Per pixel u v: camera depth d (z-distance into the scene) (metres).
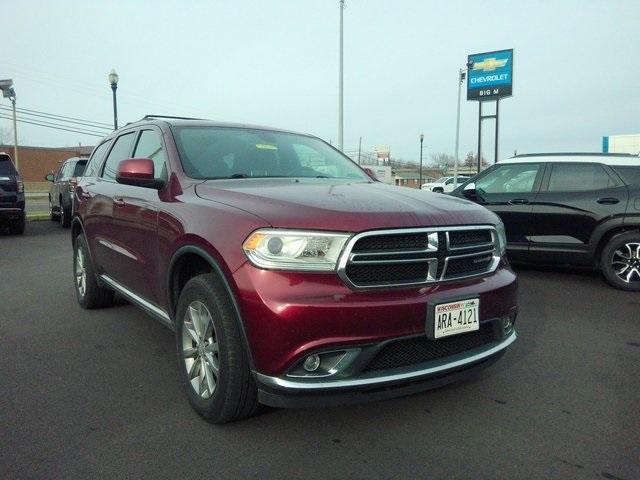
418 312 2.69
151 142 4.25
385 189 3.51
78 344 4.45
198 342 3.10
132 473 2.56
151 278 3.75
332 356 2.62
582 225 6.89
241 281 2.64
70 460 2.67
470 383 3.67
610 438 2.93
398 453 2.75
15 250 10.16
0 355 4.18
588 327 5.05
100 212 4.81
